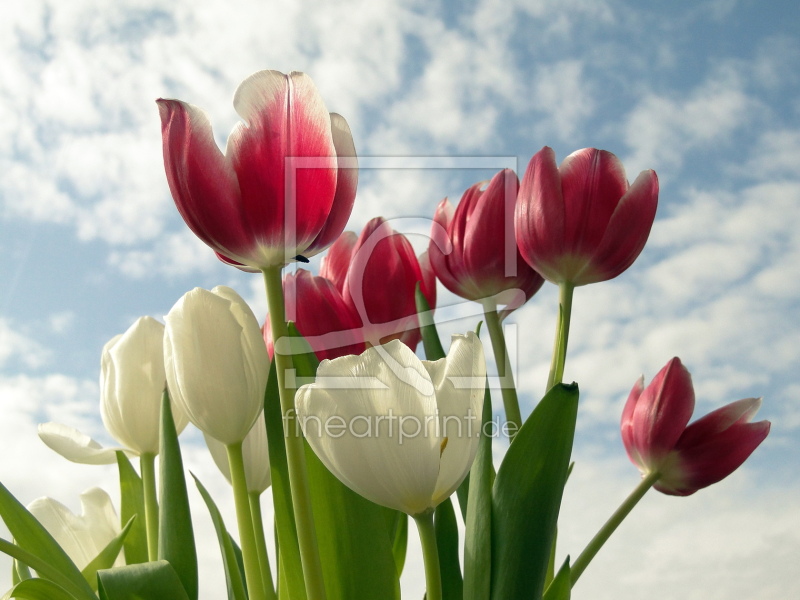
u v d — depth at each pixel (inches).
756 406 16.3
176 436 14.3
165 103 11.7
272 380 13.4
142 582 12.6
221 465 15.0
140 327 16.0
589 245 15.0
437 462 11.1
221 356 12.9
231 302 13.3
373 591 12.5
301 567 12.9
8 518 13.1
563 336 14.6
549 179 15.0
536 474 12.6
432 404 11.1
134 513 17.1
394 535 14.9
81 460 16.9
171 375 14.0
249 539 13.3
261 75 11.6
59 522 16.5
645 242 15.4
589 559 15.3
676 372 16.4
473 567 12.7
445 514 15.1
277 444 13.2
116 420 15.8
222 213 11.6
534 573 12.3
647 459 16.4
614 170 15.3
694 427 16.3
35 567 12.1
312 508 12.7
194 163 11.5
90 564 14.6
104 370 16.2
